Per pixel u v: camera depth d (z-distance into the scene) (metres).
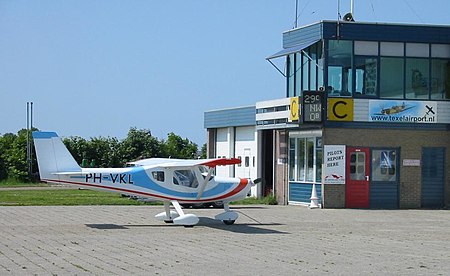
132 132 66.06
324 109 31.55
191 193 24.08
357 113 31.92
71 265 14.88
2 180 61.25
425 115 32.56
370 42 32.03
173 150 67.81
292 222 25.52
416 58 32.53
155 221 24.83
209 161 23.19
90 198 37.75
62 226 22.84
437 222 26.05
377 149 32.25
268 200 35.69
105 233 21.05
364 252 17.58
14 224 23.28
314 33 32.06
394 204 32.44
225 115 43.16
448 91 32.88
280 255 16.77
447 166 32.88
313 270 14.57
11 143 63.03
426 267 15.17
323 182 31.84
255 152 39.94
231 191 24.44
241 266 14.97
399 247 18.70
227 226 23.81
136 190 23.67
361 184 32.12
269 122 35.41
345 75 31.81
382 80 32.22
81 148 63.31
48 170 23.17
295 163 34.38
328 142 31.80
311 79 32.69
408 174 32.50
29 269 14.34
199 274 13.88
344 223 25.34
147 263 15.24
